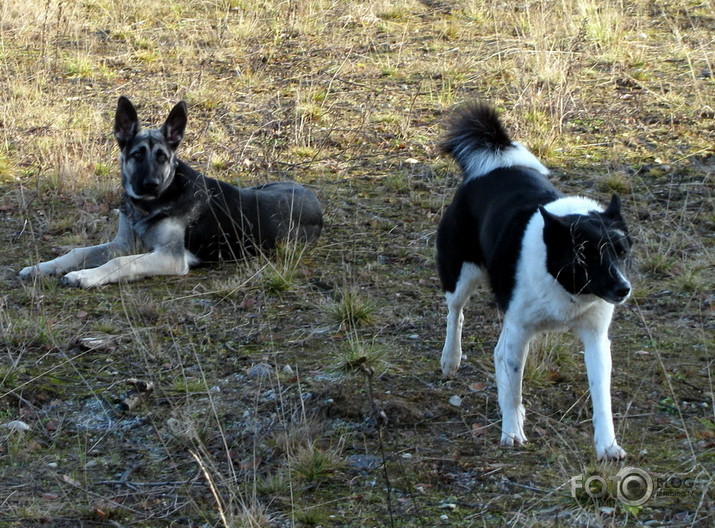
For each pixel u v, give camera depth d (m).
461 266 7.34
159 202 9.78
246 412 6.96
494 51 17.14
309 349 8.03
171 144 9.93
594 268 5.85
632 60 16.33
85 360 7.82
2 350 7.91
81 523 5.64
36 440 6.64
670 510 5.52
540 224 6.28
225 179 12.45
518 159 7.34
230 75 16.62
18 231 10.87
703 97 14.51
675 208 10.95
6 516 5.68
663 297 8.83
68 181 12.04
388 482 5.71
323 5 20.36
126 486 6.07
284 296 9.18
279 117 14.54
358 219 11.18
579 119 14.02
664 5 19.58
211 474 6.07
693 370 7.38
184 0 21.08
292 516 5.58
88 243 10.55
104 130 14.06
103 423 6.91
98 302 9.01
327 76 16.31
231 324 8.55
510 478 5.98
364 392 7.14
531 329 6.35
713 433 6.45
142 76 16.59
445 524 5.50
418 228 10.84
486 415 6.84
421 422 6.78
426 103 15.01
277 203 10.49
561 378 7.39
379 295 9.16
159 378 7.53
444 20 19.45
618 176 11.70
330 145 13.57
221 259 10.17
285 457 6.32
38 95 15.29
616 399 7.00
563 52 16.20
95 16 20.00
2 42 17.80
